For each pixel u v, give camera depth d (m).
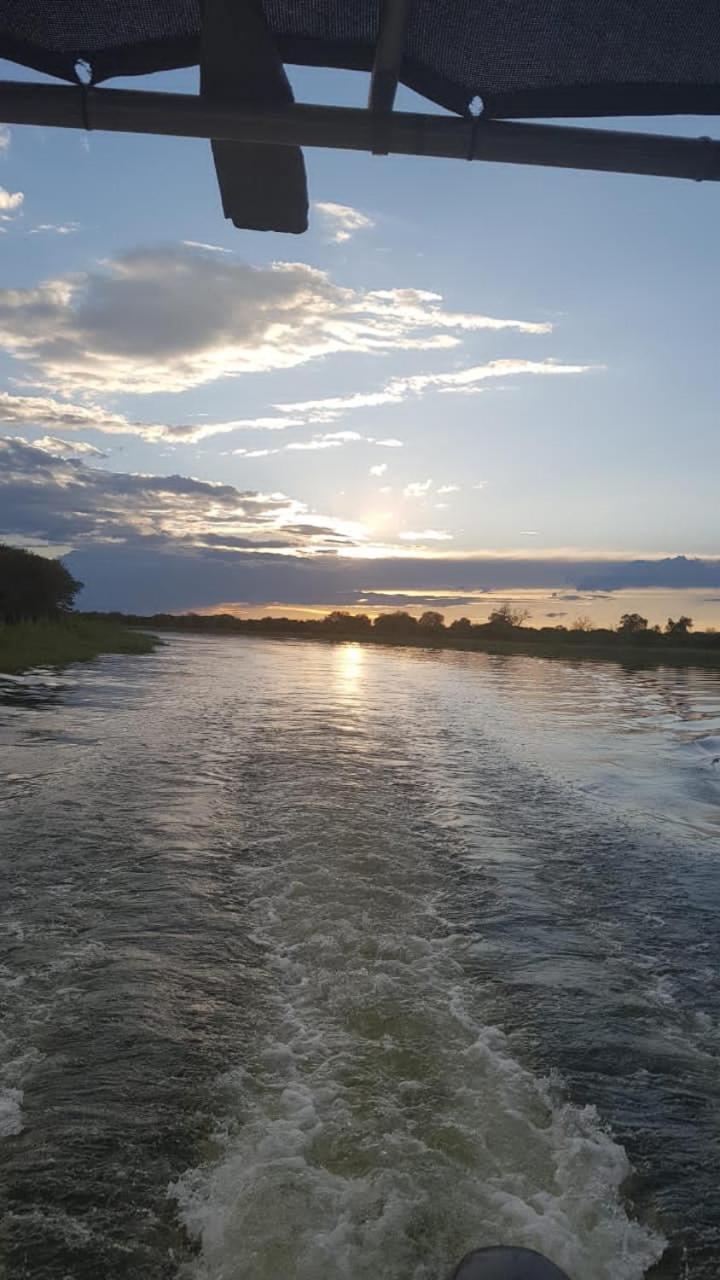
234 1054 3.35
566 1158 2.73
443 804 8.41
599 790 9.60
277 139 1.93
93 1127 2.82
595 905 5.55
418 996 3.97
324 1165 2.62
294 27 1.86
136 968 4.18
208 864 6.00
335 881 5.74
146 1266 2.20
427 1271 2.17
